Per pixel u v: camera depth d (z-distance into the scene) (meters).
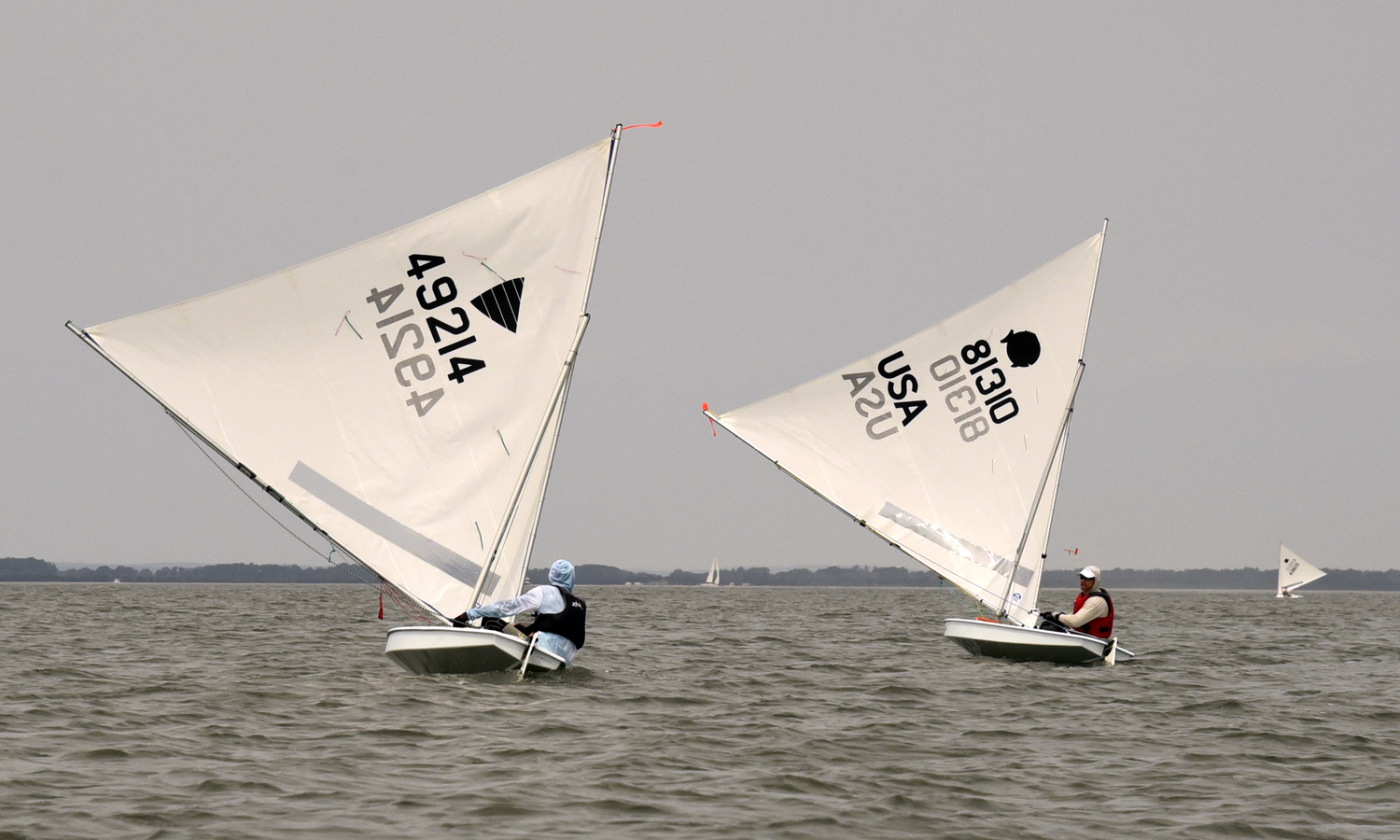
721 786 34.34
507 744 39.38
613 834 29.11
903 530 73.62
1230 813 32.53
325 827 29.19
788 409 74.50
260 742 39.31
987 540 72.44
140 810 30.45
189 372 49.12
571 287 51.53
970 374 73.12
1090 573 69.69
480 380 51.38
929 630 107.44
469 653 51.00
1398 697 57.34
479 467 51.31
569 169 51.47
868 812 31.91
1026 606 71.44
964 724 46.06
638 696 51.03
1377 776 37.66
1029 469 72.00
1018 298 72.50
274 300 49.97
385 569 50.50
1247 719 48.66
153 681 54.62
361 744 39.06
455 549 51.12
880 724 45.66
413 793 32.62
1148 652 81.62
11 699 48.25
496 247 51.28
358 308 50.69
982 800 33.59
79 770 34.88
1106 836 30.02
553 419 51.56
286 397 50.00
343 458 50.44
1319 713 50.75
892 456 73.94
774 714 47.69
